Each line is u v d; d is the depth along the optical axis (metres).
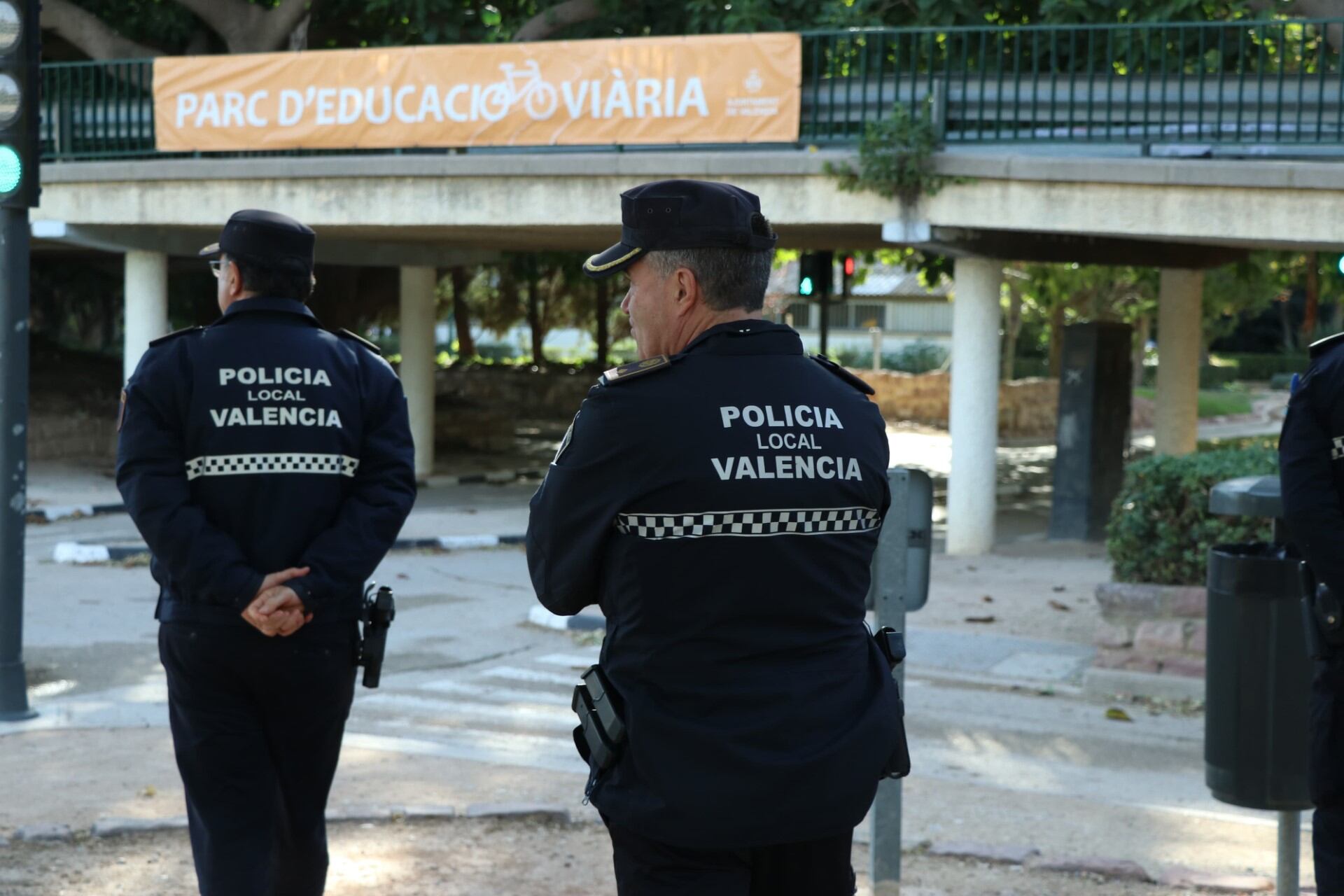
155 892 4.74
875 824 4.34
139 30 21.70
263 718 3.92
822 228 15.29
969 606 11.36
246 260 3.98
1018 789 6.55
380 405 4.09
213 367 3.86
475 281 41.69
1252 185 12.05
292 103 16.06
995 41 16.53
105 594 11.77
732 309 2.64
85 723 7.35
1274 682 4.32
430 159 15.59
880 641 2.85
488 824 5.58
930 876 5.11
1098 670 8.69
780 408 2.56
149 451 3.77
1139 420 36.72
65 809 5.63
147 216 16.95
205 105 16.42
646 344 2.68
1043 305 39.94
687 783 2.46
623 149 15.15
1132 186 12.56
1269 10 15.22
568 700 8.51
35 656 9.40
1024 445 32.03
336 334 4.11
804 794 2.47
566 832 5.53
